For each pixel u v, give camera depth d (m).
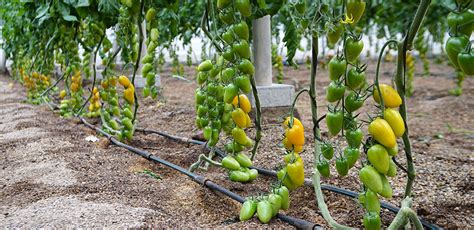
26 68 7.20
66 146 3.37
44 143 3.46
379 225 1.51
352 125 1.50
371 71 11.34
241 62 1.88
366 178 1.45
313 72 1.70
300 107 6.05
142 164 2.97
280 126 3.87
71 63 4.31
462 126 5.03
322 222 2.06
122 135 3.45
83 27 4.23
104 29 3.82
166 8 2.87
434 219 2.07
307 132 3.91
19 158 3.05
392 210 2.09
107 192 2.32
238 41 1.87
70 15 3.65
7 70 12.30
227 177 2.67
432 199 2.31
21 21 5.22
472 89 8.17
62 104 4.86
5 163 2.96
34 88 6.18
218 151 3.04
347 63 1.46
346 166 1.52
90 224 1.86
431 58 15.26
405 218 1.48
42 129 4.08
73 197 2.22
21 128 4.25
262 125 3.93
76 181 2.48
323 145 1.62
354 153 1.50
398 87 1.45
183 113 4.93
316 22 1.63
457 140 4.25
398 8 5.40
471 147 3.91
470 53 1.13
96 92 4.53
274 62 5.97
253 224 1.88
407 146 1.53
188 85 8.90
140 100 6.09
